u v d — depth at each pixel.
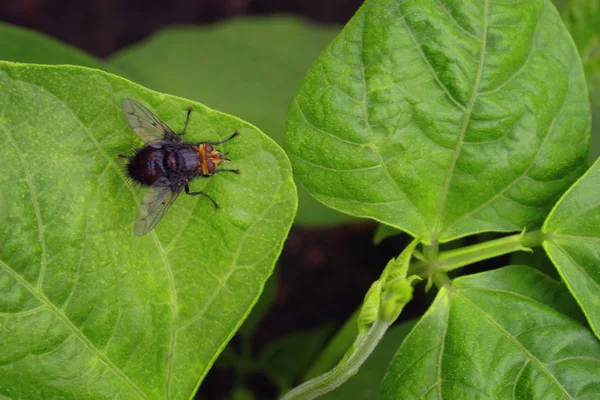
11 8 0.37
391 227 0.26
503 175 0.25
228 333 0.25
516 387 0.25
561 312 0.25
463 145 0.25
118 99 0.24
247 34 0.33
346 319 0.34
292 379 0.32
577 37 0.29
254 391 0.33
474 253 0.25
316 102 0.25
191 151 0.25
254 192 0.25
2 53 0.28
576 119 0.25
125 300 0.25
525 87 0.25
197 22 0.39
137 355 0.25
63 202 0.24
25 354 0.24
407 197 0.25
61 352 0.24
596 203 0.25
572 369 0.25
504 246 0.25
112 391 0.25
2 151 0.24
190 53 0.32
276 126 0.31
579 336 0.25
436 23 0.25
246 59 0.32
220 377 0.33
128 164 0.25
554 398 0.25
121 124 0.24
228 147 0.25
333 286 0.34
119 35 0.38
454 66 0.25
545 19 0.25
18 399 0.24
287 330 0.34
